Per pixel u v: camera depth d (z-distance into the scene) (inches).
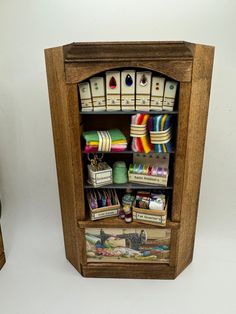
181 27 60.9
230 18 59.5
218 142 69.2
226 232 79.4
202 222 79.2
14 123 71.1
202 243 77.7
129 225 60.6
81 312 59.1
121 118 64.7
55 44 63.4
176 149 53.4
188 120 50.8
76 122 52.4
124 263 66.1
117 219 62.0
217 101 65.3
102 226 61.1
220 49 61.4
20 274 68.8
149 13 60.4
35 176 77.2
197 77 49.0
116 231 62.0
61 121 54.3
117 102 52.9
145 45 47.8
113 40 62.6
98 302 61.3
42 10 61.2
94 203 60.7
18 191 79.4
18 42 63.6
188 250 68.4
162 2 59.6
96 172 57.1
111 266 66.0
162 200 59.1
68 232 67.3
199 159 59.0
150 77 50.6
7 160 75.4
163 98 52.1
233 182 73.6
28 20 61.9
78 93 52.7
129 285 65.5
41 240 80.1
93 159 60.7
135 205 60.7
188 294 62.9
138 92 51.9
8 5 60.9
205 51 48.8
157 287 64.9
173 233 60.9
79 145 54.3
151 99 52.4
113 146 55.1
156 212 58.4
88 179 61.4
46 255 74.9
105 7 60.5
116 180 60.5
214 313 58.5
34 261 72.9
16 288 64.9
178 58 46.5
